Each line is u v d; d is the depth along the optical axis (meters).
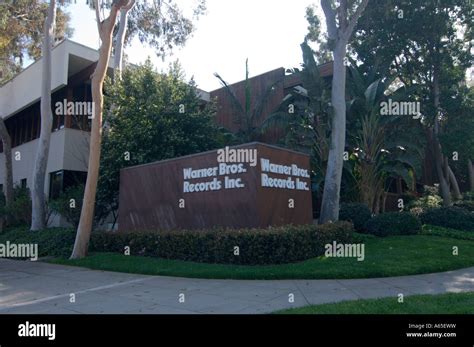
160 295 7.84
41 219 18.08
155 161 15.20
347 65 20.11
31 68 22.89
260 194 11.12
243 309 6.61
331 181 14.96
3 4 20.72
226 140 19.28
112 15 12.43
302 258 10.58
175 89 17.11
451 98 20.00
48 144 18.44
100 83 12.71
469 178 27.12
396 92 18.89
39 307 7.29
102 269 11.27
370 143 17.41
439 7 19.42
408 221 15.05
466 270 10.12
